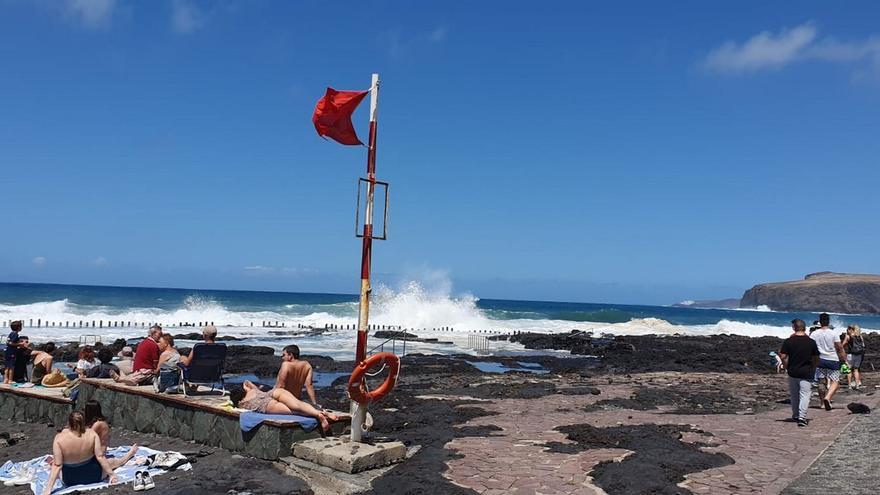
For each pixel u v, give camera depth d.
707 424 12.08
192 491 7.96
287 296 122.56
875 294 190.00
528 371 24.52
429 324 53.19
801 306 194.12
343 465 8.35
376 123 9.27
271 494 7.88
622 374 24.16
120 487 8.27
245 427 9.36
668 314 128.38
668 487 7.69
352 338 38.69
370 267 9.14
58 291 99.19
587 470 8.56
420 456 9.25
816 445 9.97
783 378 22.70
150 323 45.34
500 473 8.41
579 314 75.81
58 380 13.51
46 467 9.03
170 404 10.66
